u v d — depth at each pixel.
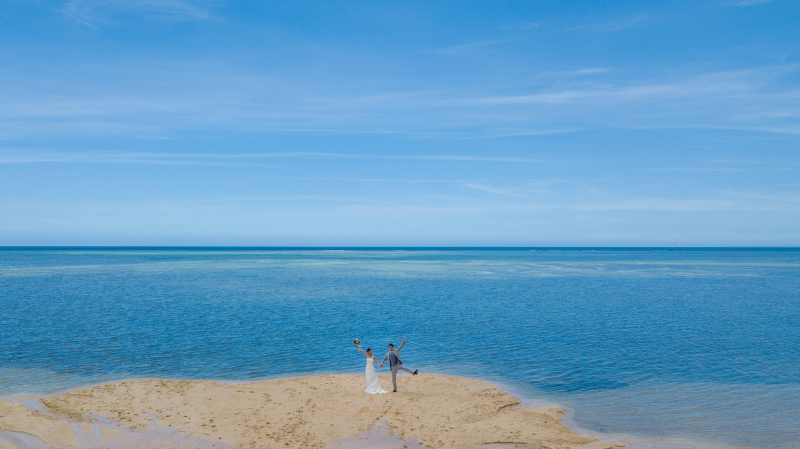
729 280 75.00
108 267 103.25
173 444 12.17
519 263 142.38
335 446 12.30
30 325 31.38
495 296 51.19
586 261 162.50
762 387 18.64
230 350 24.67
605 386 18.78
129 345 25.56
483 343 26.97
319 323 33.03
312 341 27.08
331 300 46.47
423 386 18.09
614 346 26.22
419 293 53.78
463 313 38.41
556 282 70.38
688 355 24.06
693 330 31.31
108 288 56.75
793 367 21.72
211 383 17.73
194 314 36.69
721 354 24.30
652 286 64.19
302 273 87.38
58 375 19.73
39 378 19.22
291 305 42.47
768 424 14.71
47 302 43.31
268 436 12.83
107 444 12.09
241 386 17.41
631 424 14.63
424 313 38.25
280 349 25.05
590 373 20.69
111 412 14.21
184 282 65.94
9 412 13.90
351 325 32.38
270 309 39.78
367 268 107.19
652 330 31.23
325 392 16.77
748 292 56.34
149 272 87.19
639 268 113.62
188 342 26.48
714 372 20.84
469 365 22.09
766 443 13.24
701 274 90.56
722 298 50.19
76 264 116.12
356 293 53.16
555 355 24.06
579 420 14.95
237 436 12.79
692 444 13.11
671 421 14.93
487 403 16.11
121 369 20.80
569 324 33.44
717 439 13.50
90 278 71.94
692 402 16.83
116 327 30.86
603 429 14.18
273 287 59.53
